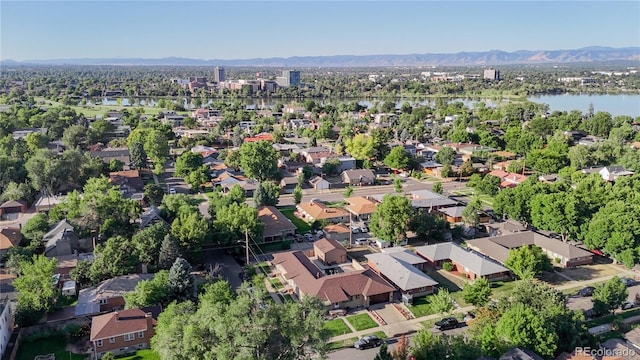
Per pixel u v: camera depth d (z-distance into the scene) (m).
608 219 86.62
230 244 91.69
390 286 76.25
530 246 89.44
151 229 84.25
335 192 139.75
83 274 79.19
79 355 62.41
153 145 165.12
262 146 143.12
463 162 165.62
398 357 53.16
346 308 73.56
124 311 65.56
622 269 87.25
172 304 63.38
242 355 41.56
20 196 121.25
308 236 102.31
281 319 44.84
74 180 135.12
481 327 60.22
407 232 105.50
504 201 105.94
